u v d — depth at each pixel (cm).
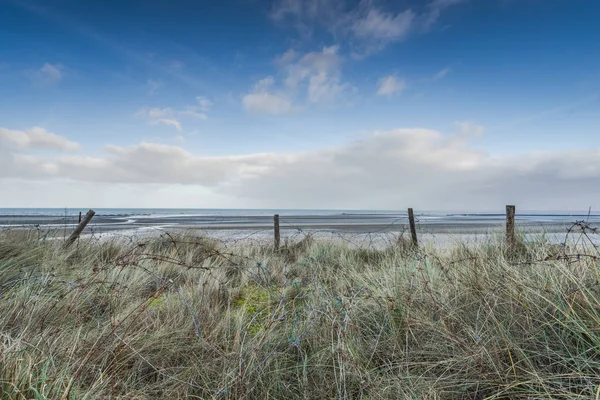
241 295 475
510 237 584
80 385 205
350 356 243
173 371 244
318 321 309
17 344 214
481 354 221
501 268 353
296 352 279
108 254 643
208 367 245
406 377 215
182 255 711
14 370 189
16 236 668
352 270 557
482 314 277
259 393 225
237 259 664
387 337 288
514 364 213
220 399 216
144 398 209
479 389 213
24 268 435
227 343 276
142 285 449
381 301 332
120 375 230
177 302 361
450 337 246
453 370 236
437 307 286
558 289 261
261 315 368
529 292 276
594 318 217
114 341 244
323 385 231
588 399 173
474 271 350
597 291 258
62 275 452
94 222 3278
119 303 356
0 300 315
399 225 2562
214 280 473
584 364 198
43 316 281
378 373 234
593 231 369
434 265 420
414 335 275
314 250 821
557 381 196
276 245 930
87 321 320
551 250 445
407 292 339
